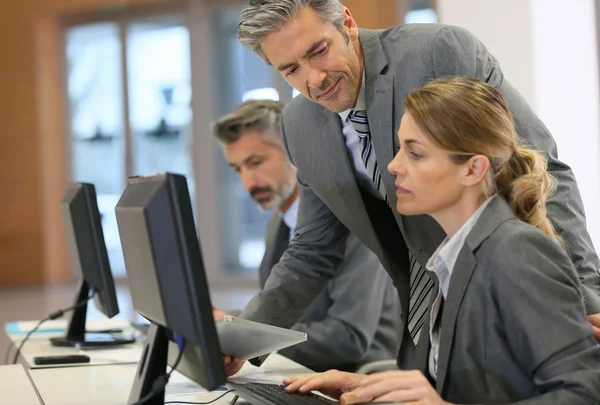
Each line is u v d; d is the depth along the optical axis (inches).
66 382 77.0
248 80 391.9
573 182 69.9
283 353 99.3
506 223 54.2
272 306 88.2
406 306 84.5
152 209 50.7
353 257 100.1
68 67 417.4
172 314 50.6
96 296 100.4
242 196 393.1
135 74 406.0
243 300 320.2
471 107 55.2
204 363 50.0
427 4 343.6
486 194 56.6
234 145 111.8
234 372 74.1
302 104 86.7
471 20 174.2
